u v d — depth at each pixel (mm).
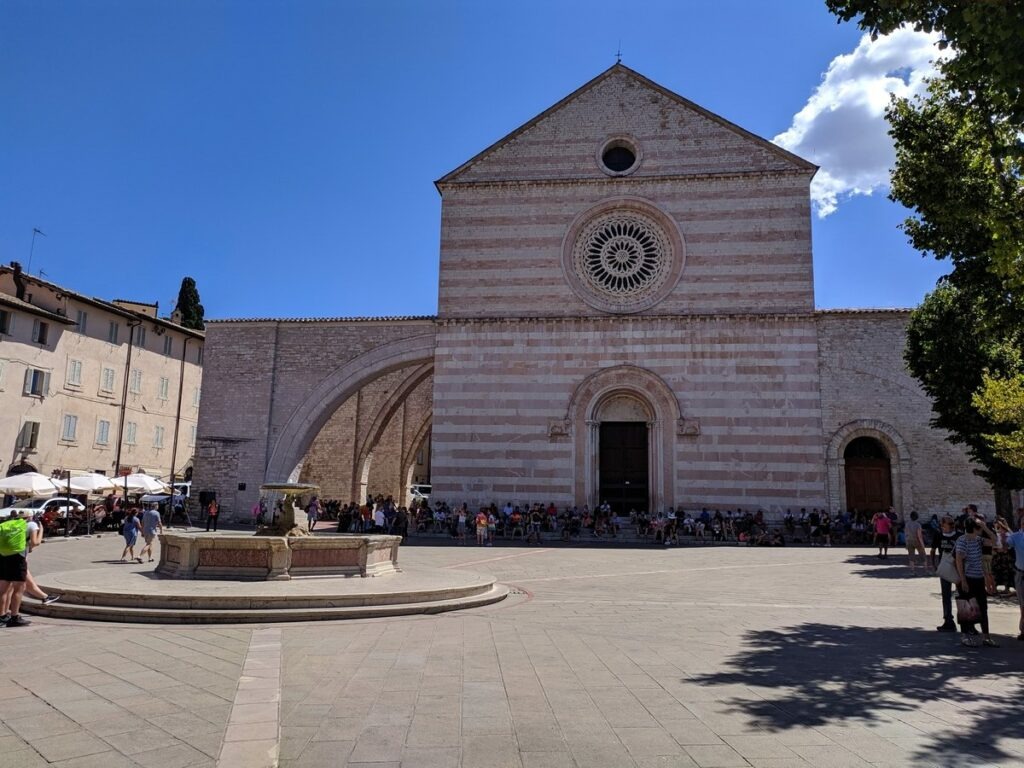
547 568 25125
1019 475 27734
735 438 37188
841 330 37562
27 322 44281
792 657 11516
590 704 8672
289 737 7449
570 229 40312
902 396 36688
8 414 42844
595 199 40500
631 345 38781
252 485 41375
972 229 18453
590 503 37750
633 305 39250
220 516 41188
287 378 42219
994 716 8477
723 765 6770
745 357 37812
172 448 56906
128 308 58406
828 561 27734
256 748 6988
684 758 6934
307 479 49344
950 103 16672
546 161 41156
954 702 9070
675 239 39375
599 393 38594
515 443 38719
